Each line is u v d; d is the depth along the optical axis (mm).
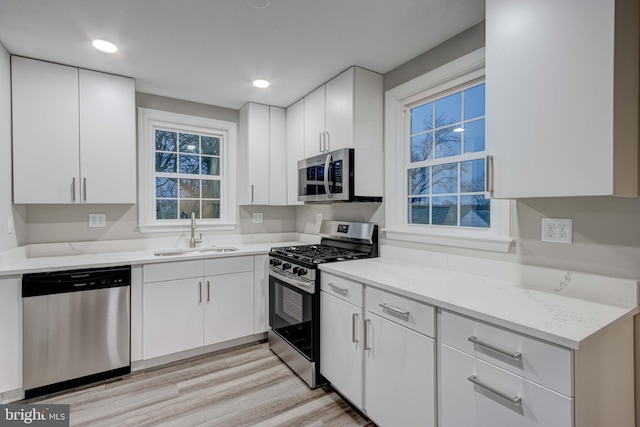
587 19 1155
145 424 1855
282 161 3479
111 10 1771
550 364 1027
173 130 3275
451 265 2014
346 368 1959
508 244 1725
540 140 1287
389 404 1652
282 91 2986
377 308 1736
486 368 1212
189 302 2645
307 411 1980
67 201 2447
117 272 2342
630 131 1188
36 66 2340
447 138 2240
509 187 1387
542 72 1276
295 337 2434
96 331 2277
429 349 1438
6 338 2016
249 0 1693
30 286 2072
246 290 2900
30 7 1732
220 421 1883
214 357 2711
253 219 3656
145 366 2510
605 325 1093
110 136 2600
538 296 1449
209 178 3486
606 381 1131
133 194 2697
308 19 1868
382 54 2281
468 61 1966
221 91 2992
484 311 1233
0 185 2094
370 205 2699
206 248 3254
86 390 2199
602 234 1389
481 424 1228
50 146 2391
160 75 2637
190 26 1937
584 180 1174
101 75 2566
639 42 1219
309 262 2240
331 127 2689
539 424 1053
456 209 2176
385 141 2553
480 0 1689
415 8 1767
